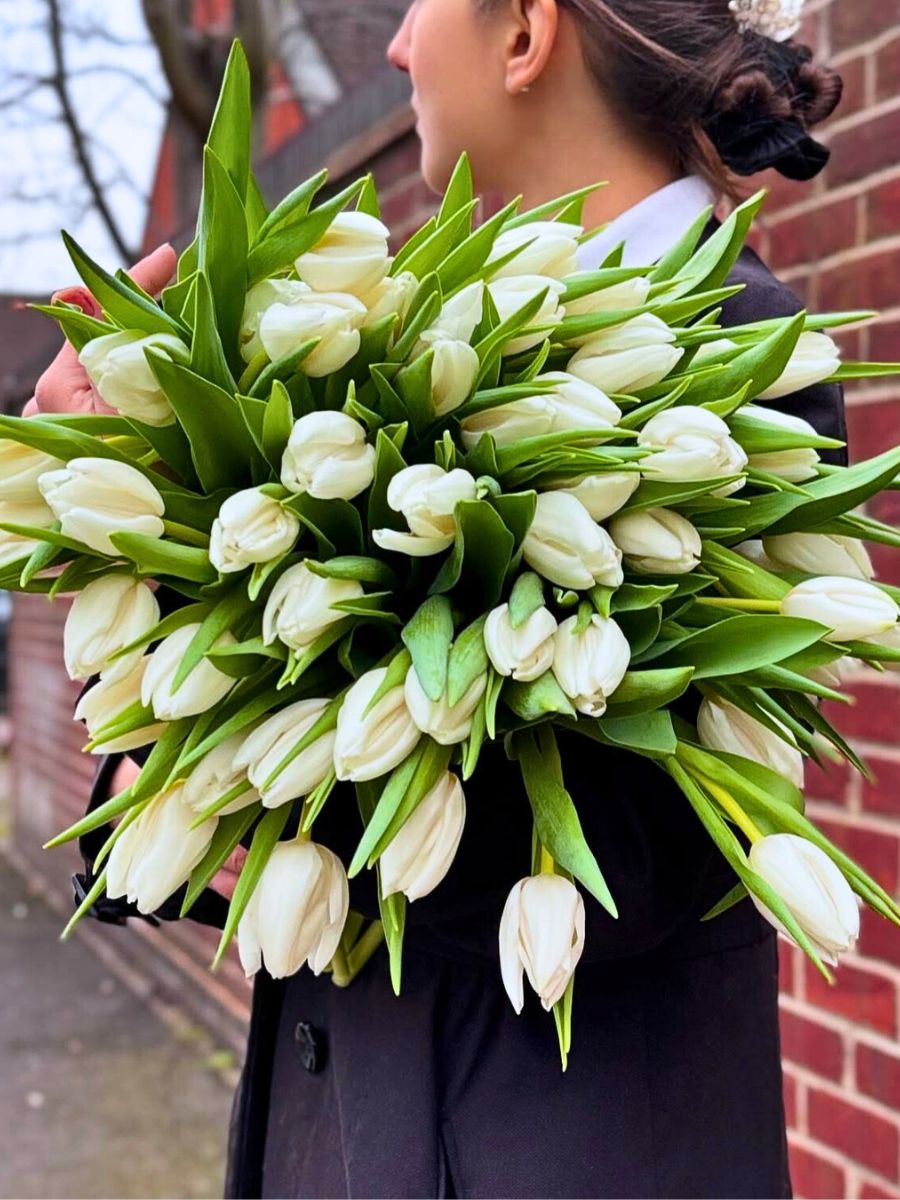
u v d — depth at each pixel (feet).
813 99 2.31
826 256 3.45
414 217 5.03
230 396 1.35
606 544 1.33
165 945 8.06
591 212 2.26
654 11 2.14
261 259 1.39
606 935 1.71
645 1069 1.89
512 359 1.52
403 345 1.41
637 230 2.12
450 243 1.51
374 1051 1.95
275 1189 2.23
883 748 3.31
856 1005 3.44
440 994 1.91
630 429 1.44
